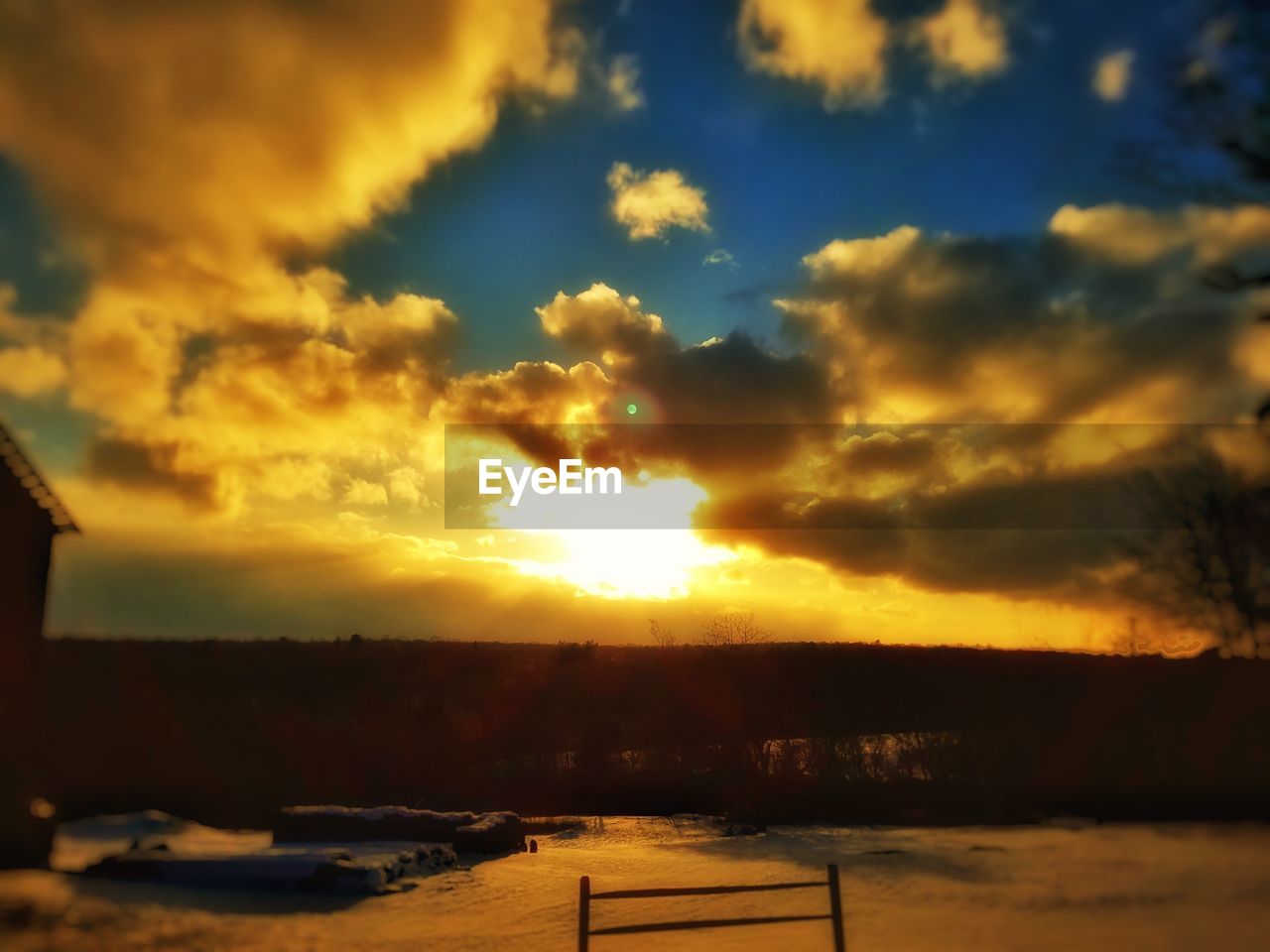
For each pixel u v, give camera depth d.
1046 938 11.27
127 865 16.64
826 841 20.44
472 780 28.27
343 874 15.73
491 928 13.09
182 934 12.78
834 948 9.34
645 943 11.79
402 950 11.88
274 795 27.27
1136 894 13.68
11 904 14.19
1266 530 26.47
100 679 30.42
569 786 27.58
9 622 18.25
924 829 22.11
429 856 18.08
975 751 24.80
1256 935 11.12
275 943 12.29
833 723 26.94
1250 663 25.33
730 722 27.00
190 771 27.52
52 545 19.11
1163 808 22.64
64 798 26.34
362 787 27.84
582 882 9.09
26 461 18.61
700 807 26.97
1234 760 23.00
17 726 18.16
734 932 12.28
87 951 11.79
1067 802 23.33
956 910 13.17
